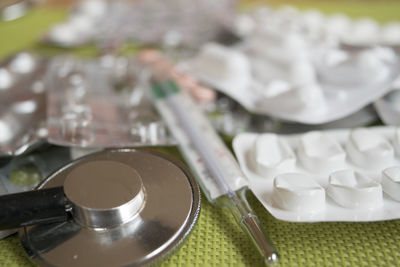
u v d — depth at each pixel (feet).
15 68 0.83
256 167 0.59
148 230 0.51
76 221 0.51
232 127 0.70
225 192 0.56
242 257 0.52
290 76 0.75
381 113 0.69
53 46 1.01
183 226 0.52
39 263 0.49
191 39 0.99
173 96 0.74
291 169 0.58
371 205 0.53
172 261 0.52
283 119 0.70
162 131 0.66
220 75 0.77
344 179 0.54
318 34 0.91
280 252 0.53
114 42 0.98
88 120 0.65
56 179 0.56
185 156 0.63
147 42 0.99
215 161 0.61
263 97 0.72
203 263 0.52
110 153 0.59
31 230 0.51
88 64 0.86
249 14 1.15
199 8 1.20
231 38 0.98
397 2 1.26
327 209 0.53
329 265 0.51
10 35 1.08
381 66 0.73
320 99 0.68
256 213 0.57
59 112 0.69
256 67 0.79
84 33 1.04
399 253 0.52
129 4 1.26
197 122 0.69
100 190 0.51
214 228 0.56
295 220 0.52
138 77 0.80
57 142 0.62
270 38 0.82
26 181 0.59
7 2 1.19
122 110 0.72
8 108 0.72
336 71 0.74
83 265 0.48
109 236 0.50
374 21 1.10
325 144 0.60
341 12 1.18
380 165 0.58
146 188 0.54
